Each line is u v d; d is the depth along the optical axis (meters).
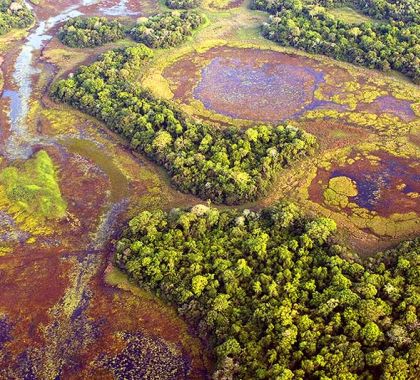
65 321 81.44
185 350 75.31
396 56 136.00
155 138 111.81
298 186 102.38
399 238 89.25
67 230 98.38
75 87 135.25
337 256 79.38
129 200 104.12
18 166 114.69
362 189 100.38
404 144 111.12
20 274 90.19
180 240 88.00
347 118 121.19
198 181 102.00
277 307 72.12
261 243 83.06
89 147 119.56
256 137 108.56
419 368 61.22
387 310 69.25
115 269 88.88
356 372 63.25
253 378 65.69
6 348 78.00
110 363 74.75
